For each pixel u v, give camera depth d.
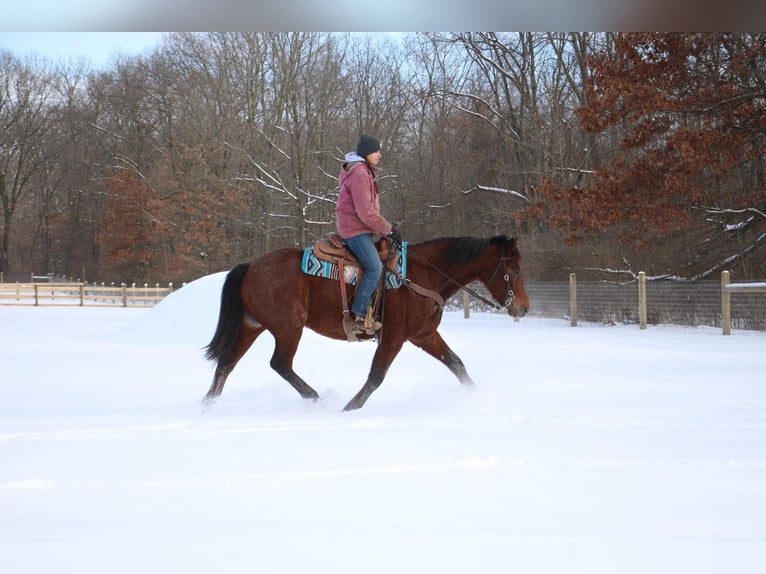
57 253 75.69
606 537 4.09
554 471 5.53
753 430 7.04
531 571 3.63
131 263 58.34
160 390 10.54
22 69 67.69
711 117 21.97
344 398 9.42
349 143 46.97
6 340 19.86
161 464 5.84
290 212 49.66
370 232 8.44
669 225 22.09
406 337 8.62
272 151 50.31
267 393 9.67
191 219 52.41
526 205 37.25
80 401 9.60
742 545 3.95
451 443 6.49
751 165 24.47
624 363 13.15
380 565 3.70
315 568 3.67
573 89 37.78
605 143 37.84
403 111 45.53
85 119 64.81
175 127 55.56
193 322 18.22
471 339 18.59
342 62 46.53
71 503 4.81
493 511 4.57
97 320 29.77
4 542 4.05
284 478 5.39
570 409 8.27
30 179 73.44
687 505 4.68
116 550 3.92
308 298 8.49
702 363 13.13
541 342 17.66
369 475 5.45
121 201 56.94
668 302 22.42
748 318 20.19
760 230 23.64
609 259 28.00
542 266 30.11
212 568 3.68
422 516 4.48
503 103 43.28
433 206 43.22
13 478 5.43
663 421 7.49
